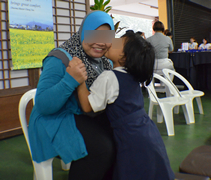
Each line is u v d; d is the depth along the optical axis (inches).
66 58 43.9
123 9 428.1
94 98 41.4
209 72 209.0
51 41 118.9
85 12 138.1
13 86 110.0
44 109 40.8
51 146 43.5
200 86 213.8
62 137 42.6
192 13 305.6
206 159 57.3
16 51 105.9
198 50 194.1
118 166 41.2
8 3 100.7
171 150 87.7
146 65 42.0
